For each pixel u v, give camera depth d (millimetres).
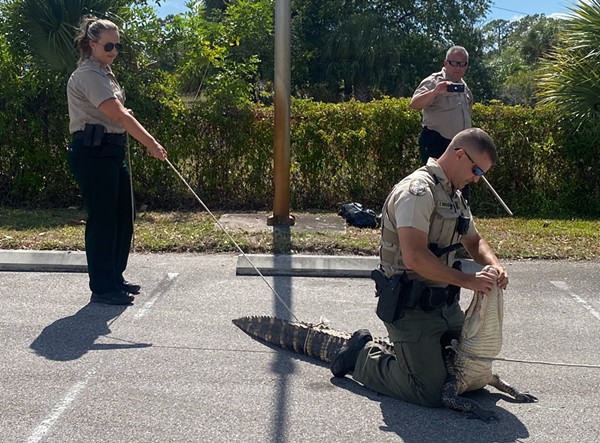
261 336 5062
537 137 10086
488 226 8766
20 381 4293
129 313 5539
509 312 5730
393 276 4027
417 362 3979
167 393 4176
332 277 6652
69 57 9594
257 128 9969
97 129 5465
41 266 6629
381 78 34812
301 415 3932
